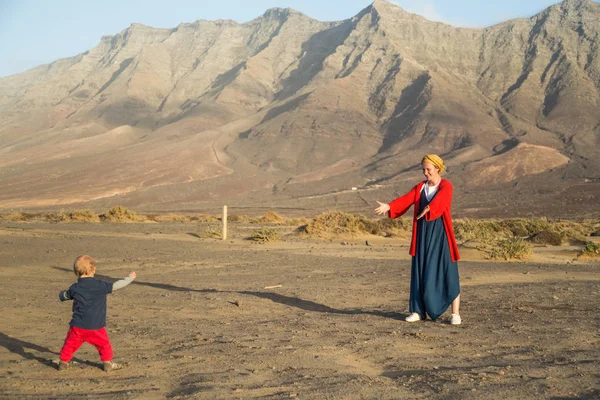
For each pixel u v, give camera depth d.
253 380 5.80
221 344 7.57
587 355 6.63
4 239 27.52
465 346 7.32
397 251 25.22
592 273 16.73
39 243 26.11
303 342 7.65
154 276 16.42
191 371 6.23
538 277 15.73
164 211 149.12
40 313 10.38
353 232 34.06
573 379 5.62
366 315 9.91
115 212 51.62
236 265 19.39
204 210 150.75
